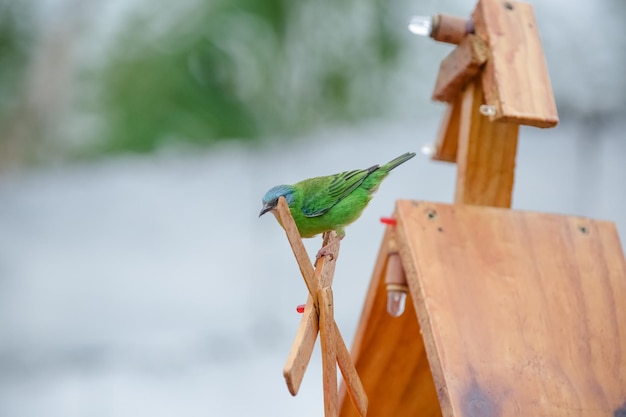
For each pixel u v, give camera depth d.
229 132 14.43
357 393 5.19
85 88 16.58
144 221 16.33
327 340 4.82
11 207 17.47
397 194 14.10
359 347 6.87
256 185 16.20
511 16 6.65
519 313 5.99
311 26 14.30
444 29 6.71
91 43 16.73
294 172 15.02
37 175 18.36
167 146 14.89
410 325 6.71
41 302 14.81
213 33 13.82
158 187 17.36
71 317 14.38
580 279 6.27
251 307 14.00
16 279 15.15
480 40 6.58
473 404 5.48
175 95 14.00
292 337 13.26
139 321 14.00
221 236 15.69
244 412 11.71
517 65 6.43
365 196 7.91
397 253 6.38
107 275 15.27
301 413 11.47
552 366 5.76
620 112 13.96
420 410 7.24
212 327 13.80
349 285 13.17
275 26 13.96
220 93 14.15
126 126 14.41
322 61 14.51
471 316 5.89
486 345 5.77
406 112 15.24
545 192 12.84
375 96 15.05
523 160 13.72
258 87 14.30
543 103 6.33
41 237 16.41
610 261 6.42
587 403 5.63
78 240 16.48
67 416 11.85
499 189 6.82
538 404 5.55
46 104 17.64
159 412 11.59
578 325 6.01
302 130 15.05
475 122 6.77
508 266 6.22
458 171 6.91
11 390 12.66
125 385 12.62
